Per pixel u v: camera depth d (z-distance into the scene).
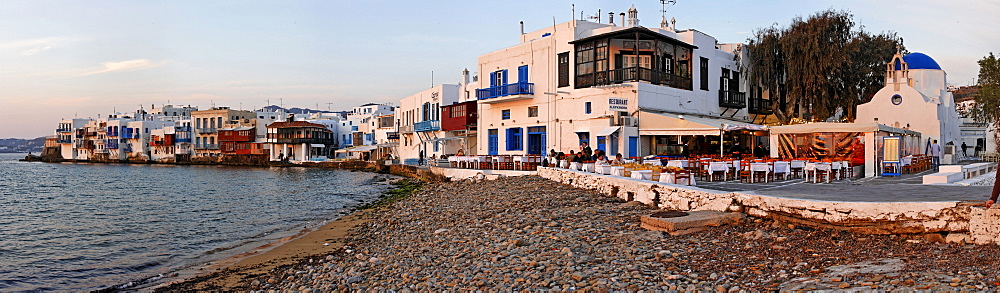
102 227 23.44
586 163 23.73
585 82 33.75
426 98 58.06
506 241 12.66
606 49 32.69
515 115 38.56
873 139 21.81
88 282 13.62
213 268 14.09
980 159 41.41
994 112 40.16
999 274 6.83
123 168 97.19
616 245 11.25
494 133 40.69
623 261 9.87
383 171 64.19
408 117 64.81
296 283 11.16
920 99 33.75
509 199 20.98
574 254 10.73
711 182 19.84
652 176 18.16
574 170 24.08
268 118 108.88
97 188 49.12
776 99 39.50
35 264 15.86
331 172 73.00
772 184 18.38
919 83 39.00
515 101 38.53
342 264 12.52
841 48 36.03
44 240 20.23
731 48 39.84
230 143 105.31
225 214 27.25
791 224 11.36
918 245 9.09
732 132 30.86
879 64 38.75
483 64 41.53
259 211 28.20
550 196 20.09
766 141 38.06
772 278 8.02
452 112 48.66
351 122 103.44
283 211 27.92
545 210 16.83
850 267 8.05
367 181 50.81
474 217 17.66
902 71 35.09
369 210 24.98
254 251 16.20
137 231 22.02
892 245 9.29
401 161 66.56
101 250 17.97
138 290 12.30
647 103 31.59
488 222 16.12
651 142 32.44
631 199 17.12
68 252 17.70
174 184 53.19
